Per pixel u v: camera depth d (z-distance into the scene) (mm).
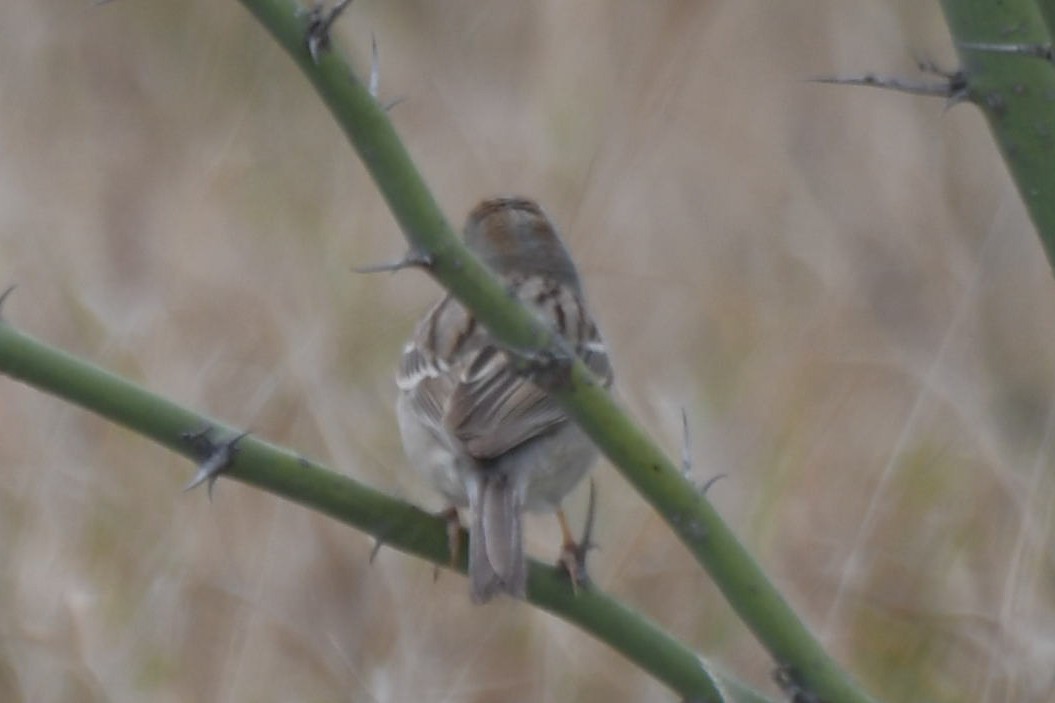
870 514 10859
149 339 12195
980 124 13609
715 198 13367
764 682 10602
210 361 12094
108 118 14969
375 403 12000
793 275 12898
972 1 5590
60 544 10875
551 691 10609
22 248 13125
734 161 13531
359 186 14086
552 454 8078
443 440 8164
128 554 10883
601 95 13609
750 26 14219
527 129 13680
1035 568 10164
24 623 10539
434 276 5434
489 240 9938
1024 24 5574
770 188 13430
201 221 13242
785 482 11328
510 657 10773
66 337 12445
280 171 14125
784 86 14047
